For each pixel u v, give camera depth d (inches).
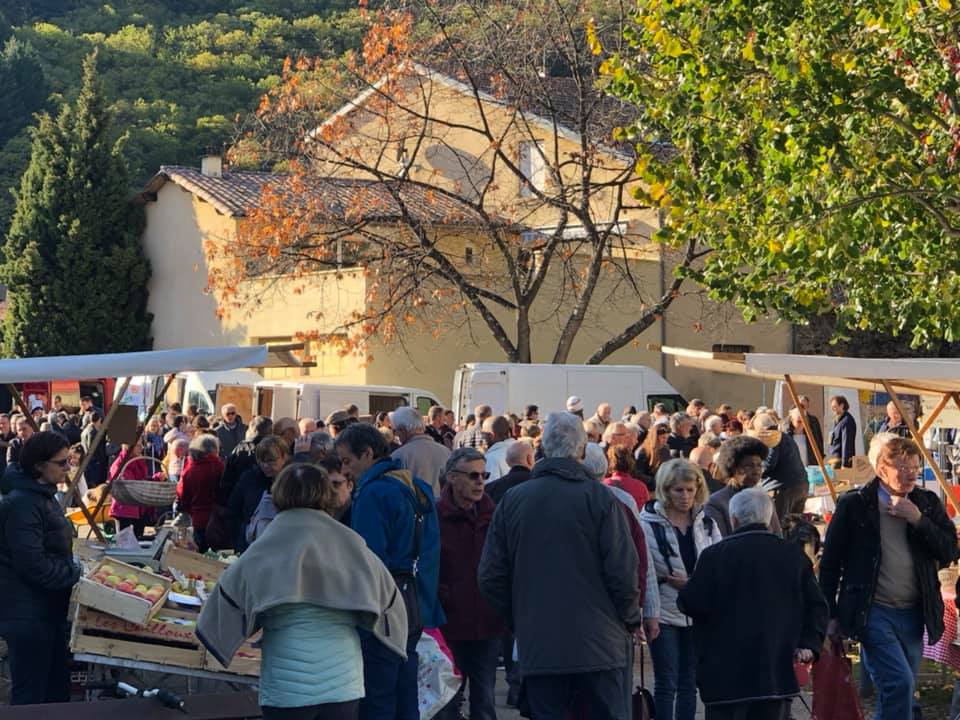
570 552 278.1
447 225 1197.1
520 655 279.0
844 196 597.9
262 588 236.5
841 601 311.1
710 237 639.8
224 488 494.0
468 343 1429.6
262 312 1566.2
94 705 314.2
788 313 667.4
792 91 597.0
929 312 623.8
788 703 299.7
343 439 315.3
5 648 440.1
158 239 1863.9
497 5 1164.5
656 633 323.3
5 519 321.7
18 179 2613.2
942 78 620.7
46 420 872.3
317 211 1153.4
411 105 1258.0
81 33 3326.8
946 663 374.3
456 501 346.0
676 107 658.8
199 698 326.0
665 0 648.4
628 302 1441.9
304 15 3058.6
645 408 1050.1
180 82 2866.6
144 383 1369.3
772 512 291.0
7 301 1897.1
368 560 247.1
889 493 309.9
